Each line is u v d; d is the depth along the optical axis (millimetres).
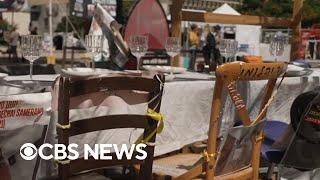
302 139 1896
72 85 1379
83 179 1611
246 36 7453
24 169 1561
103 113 1560
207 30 11703
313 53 3980
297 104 1897
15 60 8711
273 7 19531
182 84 2086
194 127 2189
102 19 2506
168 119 2049
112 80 1465
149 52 2963
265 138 2236
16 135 1503
